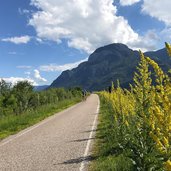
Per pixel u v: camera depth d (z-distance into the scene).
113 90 20.80
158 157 7.52
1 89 52.84
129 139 10.70
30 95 45.91
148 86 9.32
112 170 9.82
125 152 11.36
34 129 23.38
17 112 37.22
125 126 12.48
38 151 14.56
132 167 9.14
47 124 26.33
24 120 28.61
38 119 31.08
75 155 13.13
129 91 14.07
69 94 82.81
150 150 7.87
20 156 13.73
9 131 23.48
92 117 30.12
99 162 11.34
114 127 15.50
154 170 7.54
